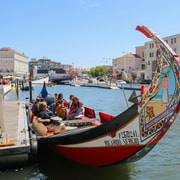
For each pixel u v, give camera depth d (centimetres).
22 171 835
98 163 822
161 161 955
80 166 873
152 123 720
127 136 749
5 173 818
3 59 14400
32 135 927
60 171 836
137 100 731
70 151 852
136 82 7050
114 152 776
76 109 1156
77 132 831
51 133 961
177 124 1628
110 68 12850
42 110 1086
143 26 718
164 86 700
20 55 15862
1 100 964
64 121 1042
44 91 1869
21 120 1308
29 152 836
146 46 8388
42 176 800
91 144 802
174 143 1198
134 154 757
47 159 937
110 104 3136
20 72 15675
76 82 9812
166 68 695
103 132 777
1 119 964
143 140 732
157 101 712
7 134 973
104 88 7081
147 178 804
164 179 798
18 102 2286
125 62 11031
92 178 790
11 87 5459
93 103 3262
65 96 4453
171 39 7619
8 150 816
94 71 12625
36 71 14400
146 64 8406
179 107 693
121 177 806
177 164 924
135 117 733
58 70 15438
